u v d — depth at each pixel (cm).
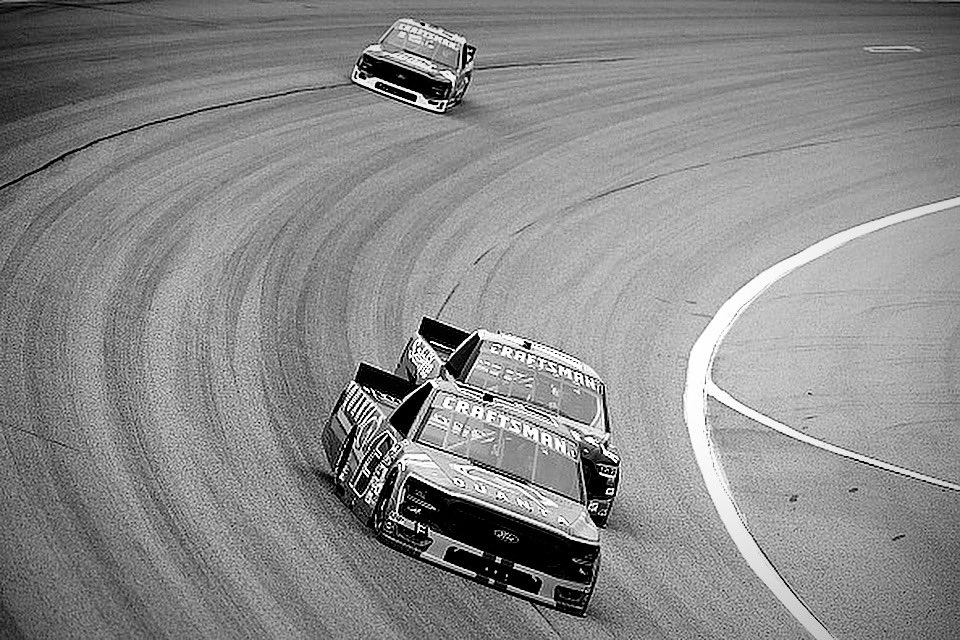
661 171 11969
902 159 13775
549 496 4416
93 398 5078
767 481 6812
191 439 5003
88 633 3300
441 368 5597
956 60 18488
